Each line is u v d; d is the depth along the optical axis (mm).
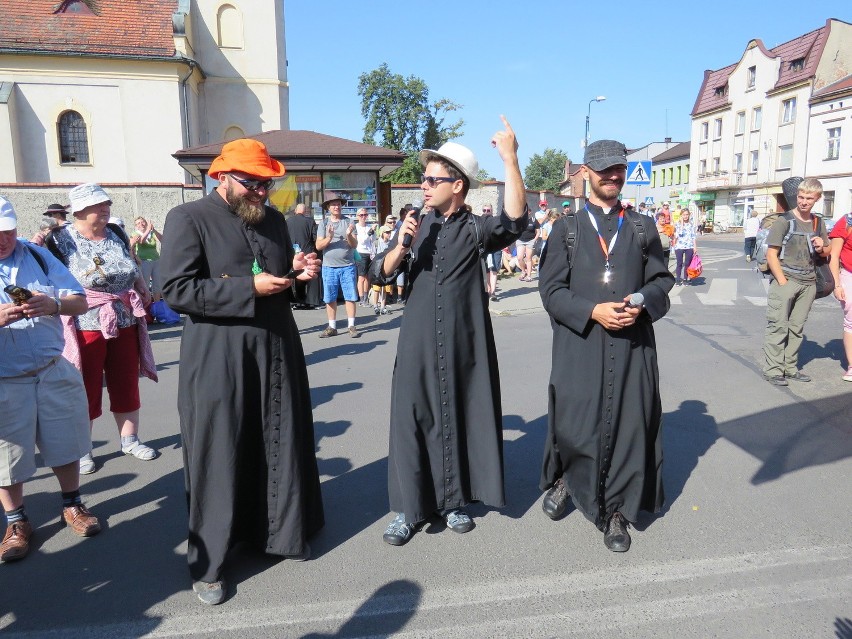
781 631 2592
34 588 3043
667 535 3377
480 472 3396
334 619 2754
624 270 3242
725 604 2779
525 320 10414
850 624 2627
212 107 25594
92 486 4219
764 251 6133
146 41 23094
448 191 3262
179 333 9922
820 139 39438
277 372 3061
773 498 3770
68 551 3395
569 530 3490
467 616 2750
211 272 2975
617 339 3238
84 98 22500
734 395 5762
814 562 3082
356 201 13688
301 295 3207
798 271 5938
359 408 5727
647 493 3410
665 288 3256
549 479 3580
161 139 23141
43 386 3359
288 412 3094
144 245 10766
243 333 2961
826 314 9867
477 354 3373
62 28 22516
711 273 16266
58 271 3438
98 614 2822
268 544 3117
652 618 2701
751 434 4797
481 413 3385
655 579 2982
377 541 3410
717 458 4375
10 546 3295
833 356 7125
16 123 21938
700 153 53688
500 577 3037
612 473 3297
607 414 3230
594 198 3361
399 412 3312
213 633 2674
